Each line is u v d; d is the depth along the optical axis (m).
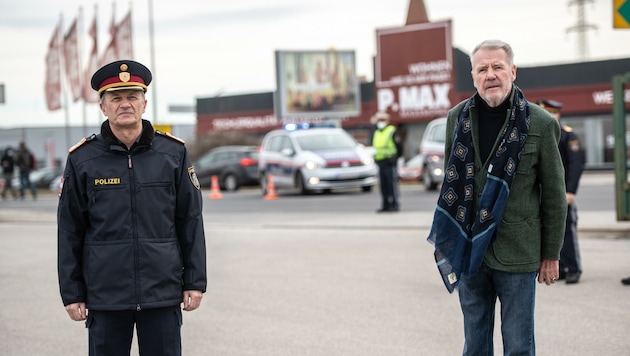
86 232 4.23
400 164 31.73
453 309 7.70
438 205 4.45
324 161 22.17
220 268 10.44
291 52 40.84
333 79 41.66
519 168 4.27
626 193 11.08
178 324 4.28
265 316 7.69
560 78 38.16
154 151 4.24
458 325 7.10
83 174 4.16
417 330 6.96
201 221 4.35
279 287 9.03
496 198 4.24
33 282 10.01
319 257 10.98
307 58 41.16
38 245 13.59
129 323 4.24
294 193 24.56
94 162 4.17
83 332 7.41
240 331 7.16
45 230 16.17
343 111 41.84
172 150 4.29
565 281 8.59
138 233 4.15
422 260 10.40
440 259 4.43
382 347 6.47
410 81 40.03
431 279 9.17
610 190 20.17
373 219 14.95
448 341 6.59
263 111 47.53
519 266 4.29
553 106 8.46
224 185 28.80
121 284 4.12
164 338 4.22
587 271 9.20
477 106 4.39
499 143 4.27
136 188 4.17
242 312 7.89
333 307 7.95
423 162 22.30
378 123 16.14
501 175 4.24
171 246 4.23
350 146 23.12
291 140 23.09
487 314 4.49
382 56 40.69
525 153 4.26
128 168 4.17
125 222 4.14
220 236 13.79
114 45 35.72
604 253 10.32
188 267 4.29
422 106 39.78
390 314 7.57
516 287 4.30
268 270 10.15
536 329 6.79
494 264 4.30
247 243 12.72
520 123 4.26
